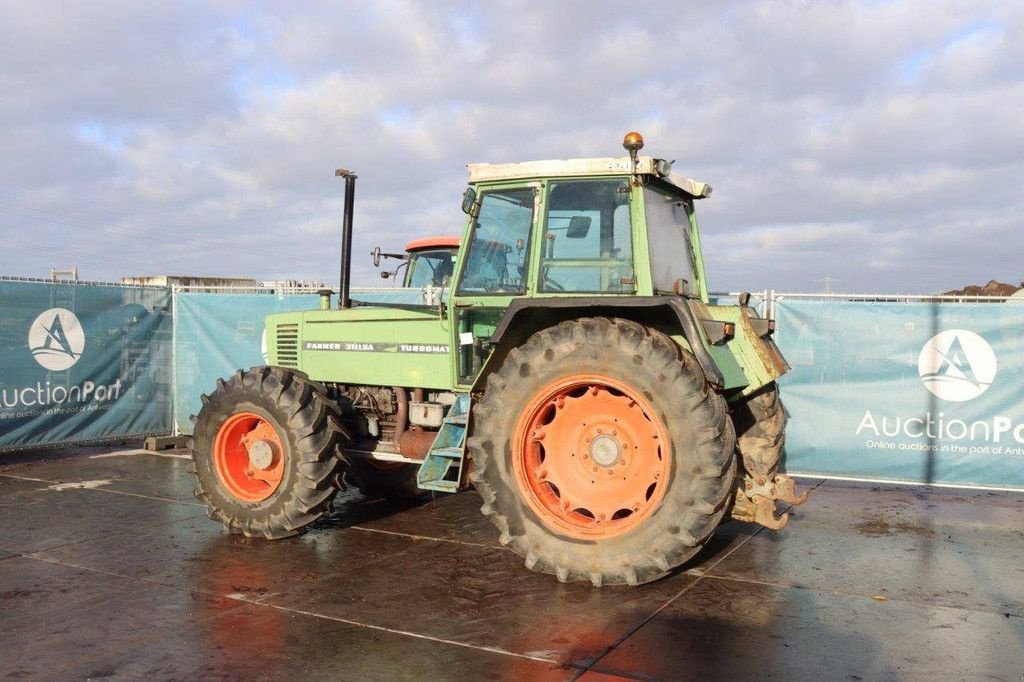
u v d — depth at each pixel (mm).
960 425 7059
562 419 4820
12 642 3732
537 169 4988
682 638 3836
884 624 4039
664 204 5422
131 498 6773
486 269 5238
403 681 3350
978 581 4750
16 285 8273
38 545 5348
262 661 3539
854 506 6758
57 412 8617
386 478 6707
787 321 7492
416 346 5809
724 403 4465
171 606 4223
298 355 6336
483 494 4750
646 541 4418
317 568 4898
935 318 7102
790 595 4473
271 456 5461
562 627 3969
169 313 9633
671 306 4535
